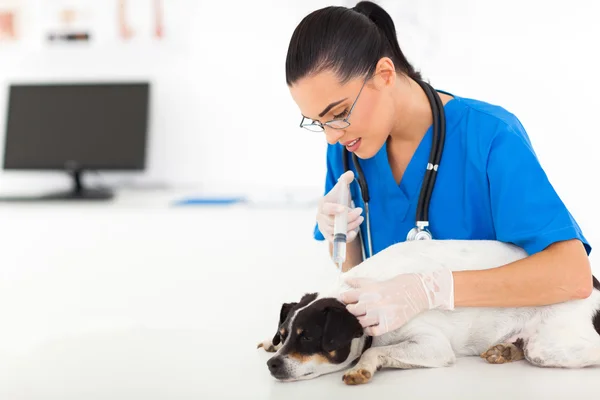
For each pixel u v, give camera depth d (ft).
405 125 4.87
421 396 3.71
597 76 10.67
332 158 5.52
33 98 12.04
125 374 4.42
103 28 12.19
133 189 12.10
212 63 11.95
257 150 11.98
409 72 4.94
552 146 10.87
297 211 10.03
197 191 11.80
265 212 9.95
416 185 5.01
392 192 5.10
